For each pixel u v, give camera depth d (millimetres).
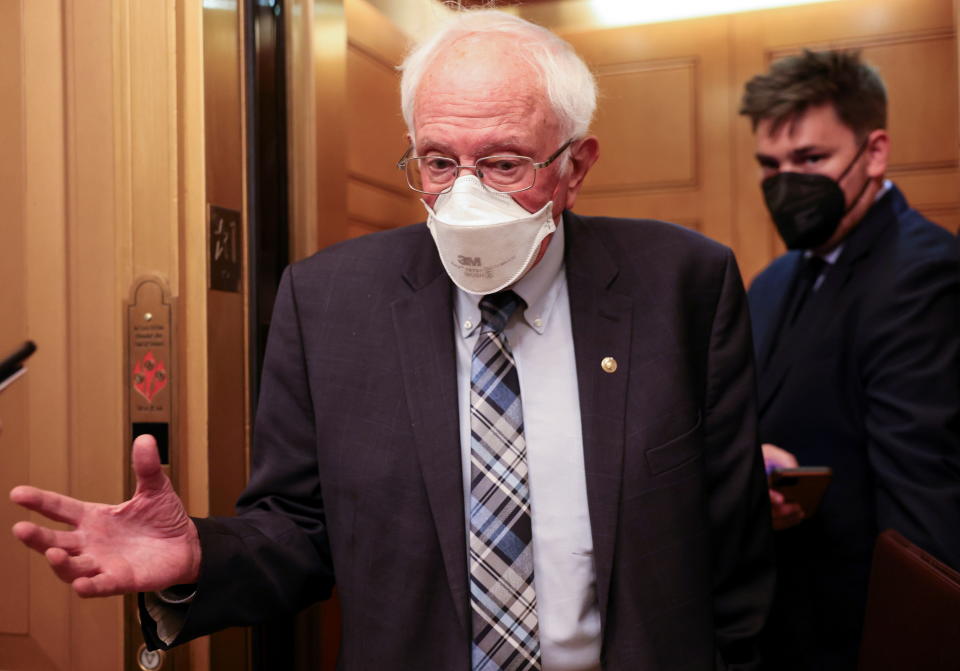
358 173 2221
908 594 1204
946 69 2646
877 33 2713
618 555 1097
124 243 1389
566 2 3018
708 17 2887
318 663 1669
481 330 1174
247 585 1077
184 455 1374
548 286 1202
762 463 1256
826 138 1831
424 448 1112
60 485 1419
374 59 2297
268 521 1152
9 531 1444
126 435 1386
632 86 2975
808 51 1881
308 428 1214
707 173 2906
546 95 1074
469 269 1078
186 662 1384
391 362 1163
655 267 1223
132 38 1379
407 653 1083
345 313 1207
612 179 3000
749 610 1223
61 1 1419
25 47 1437
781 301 1986
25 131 1438
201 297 1375
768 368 1941
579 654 1119
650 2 2938
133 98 1380
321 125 1709
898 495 1618
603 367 1149
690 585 1110
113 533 967
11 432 1444
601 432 1122
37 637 1433
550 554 1123
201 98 1370
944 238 1752
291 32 1625
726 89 2879
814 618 1793
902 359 1674
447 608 1092
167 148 1371
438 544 1101
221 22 1419
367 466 1131
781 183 1885
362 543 1122
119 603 1395
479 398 1140
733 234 2885
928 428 1599
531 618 1092
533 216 1061
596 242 1242
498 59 1064
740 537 1220
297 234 1630
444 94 1057
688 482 1132
